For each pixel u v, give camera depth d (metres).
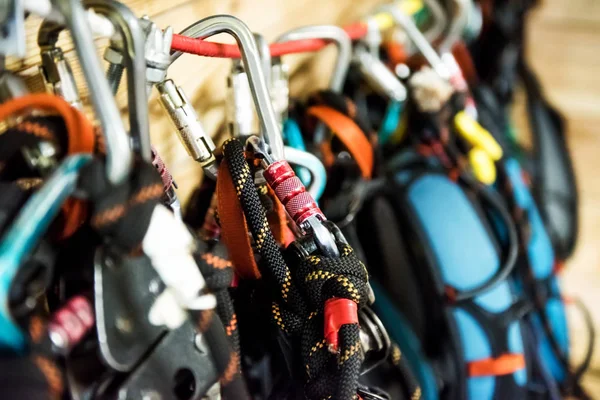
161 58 0.33
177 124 0.37
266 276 0.36
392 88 0.63
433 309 0.59
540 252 0.73
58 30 0.30
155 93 0.44
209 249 0.32
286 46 0.48
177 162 0.50
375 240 0.61
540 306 0.70
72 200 0.26
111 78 0.33
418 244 0.60
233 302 0.40
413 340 0.58
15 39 0.25
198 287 0.29
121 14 0.28
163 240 0.28
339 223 0.52
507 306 0.60
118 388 0.26
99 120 0.25
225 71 0.53
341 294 0.32
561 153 0.96
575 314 0.87
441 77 0.65
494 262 0.61
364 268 0.34
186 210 0.50
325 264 0.33
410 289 0.61
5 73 0.29
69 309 0.25
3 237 0.25
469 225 0.61
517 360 0.58
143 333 0.28
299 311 0.34
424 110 0.65
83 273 0.27
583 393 0.75
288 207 0.35
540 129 0.96
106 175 0.25
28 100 0.26
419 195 0.63
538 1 1.09
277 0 0.59
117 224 0.25
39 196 0.24
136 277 0.28
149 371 0.27
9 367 0.23
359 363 0.31
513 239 0.63
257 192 0.36
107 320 0.26
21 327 0.23
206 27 0.37
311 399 0.33
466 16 0.70
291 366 0.36
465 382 0.58
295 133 0.49
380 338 0.36
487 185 0.68
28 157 0.27
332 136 0.55
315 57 0.70
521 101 1.00
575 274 0.92
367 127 0.52
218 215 0.37
